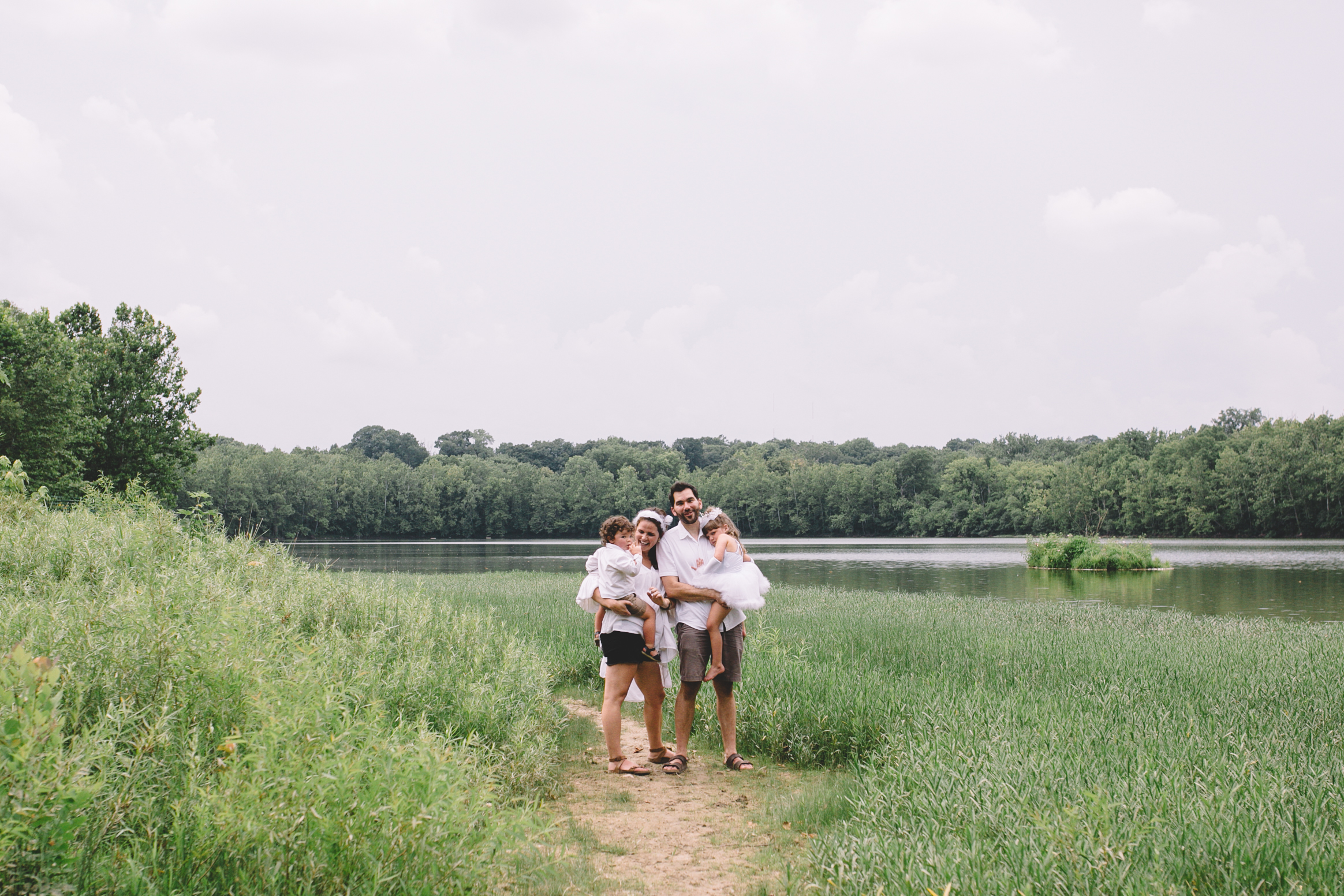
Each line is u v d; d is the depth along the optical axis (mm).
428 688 5164
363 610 6617
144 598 4172
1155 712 6105
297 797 2824
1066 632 12211
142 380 35781
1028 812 3764
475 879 2920
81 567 5910
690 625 5824
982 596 23500
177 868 2695
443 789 3057
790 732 6129
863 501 109062
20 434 26922
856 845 3564
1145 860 3293
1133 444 101375
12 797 2430
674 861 4086
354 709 4262
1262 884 3123
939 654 9641
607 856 4160
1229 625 13867
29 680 2734
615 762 5676
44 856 2408
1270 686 7301
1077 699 6695
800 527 111125
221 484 85125
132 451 34906
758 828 4586
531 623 12047
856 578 31828
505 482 109625
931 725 5609
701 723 6660
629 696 5973
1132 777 4297
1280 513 78750
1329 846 3348
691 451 170625
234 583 6410
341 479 101312
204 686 3605
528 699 5703
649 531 5883
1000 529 98750
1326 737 5430
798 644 9773
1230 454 81438
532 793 4898
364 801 2902
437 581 23047
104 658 3670
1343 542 70375
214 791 2896
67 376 28391
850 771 5652
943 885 3150
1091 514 90938
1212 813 3607
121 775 2914
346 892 2709
